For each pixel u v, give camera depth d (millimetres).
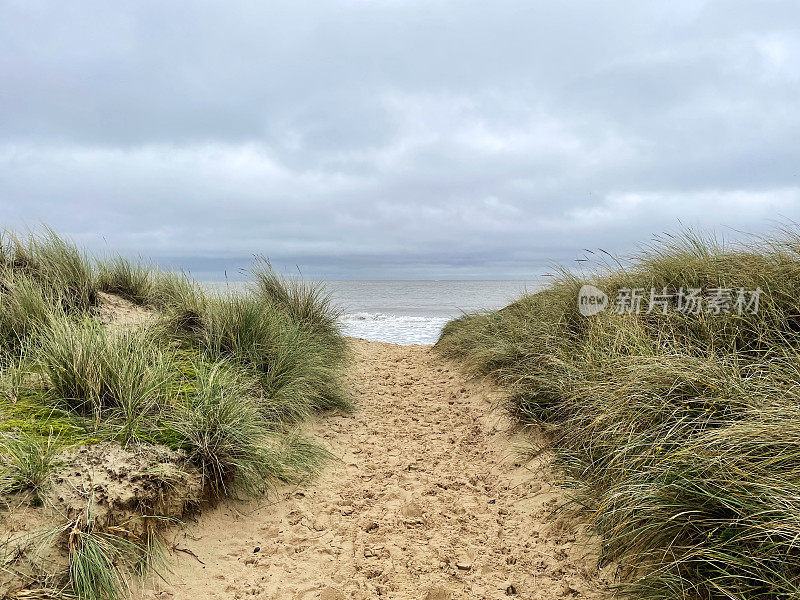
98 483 3361
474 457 5539
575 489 4203
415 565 3633
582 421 4648
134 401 4191
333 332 9000
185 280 7867
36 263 6602
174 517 3654
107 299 7000
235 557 3676
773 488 2686
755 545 2641
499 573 3527
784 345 4383
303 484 4691
